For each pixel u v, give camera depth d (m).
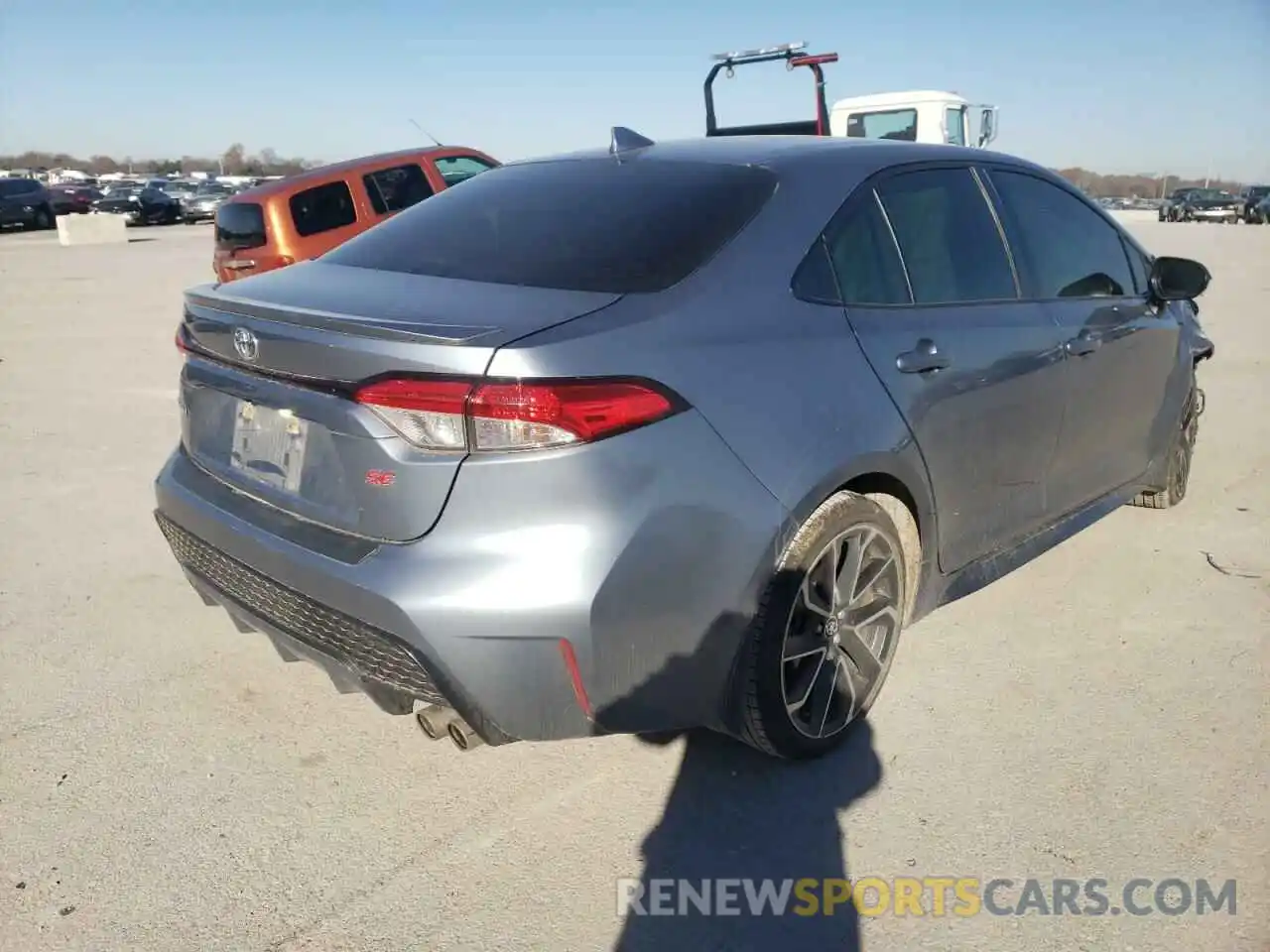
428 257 3.00
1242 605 4.02
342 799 2.86
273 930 2.37
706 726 2.75
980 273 3.50
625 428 2.36
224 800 2.85
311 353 2.51
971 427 3.29
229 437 2.89
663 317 2.55
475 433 2.29
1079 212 4.12
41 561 4.53
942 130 15.09
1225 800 2.80
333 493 2.53
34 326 12.03
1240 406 7.39
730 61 10.17
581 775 2.96
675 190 3.06
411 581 2.32
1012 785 2.88
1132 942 2.33
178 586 4.28
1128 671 3.50
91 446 6.48
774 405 2.65
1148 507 5.11
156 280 17.94
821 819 2.75
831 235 3.03
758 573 2.61
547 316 2.45
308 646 2.64
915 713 3.25
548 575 2.30
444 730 2.62
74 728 3.20
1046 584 4.23
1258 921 2.38
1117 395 4.13
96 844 2.66
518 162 3.72
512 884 2.53
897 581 3.12
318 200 9.63
